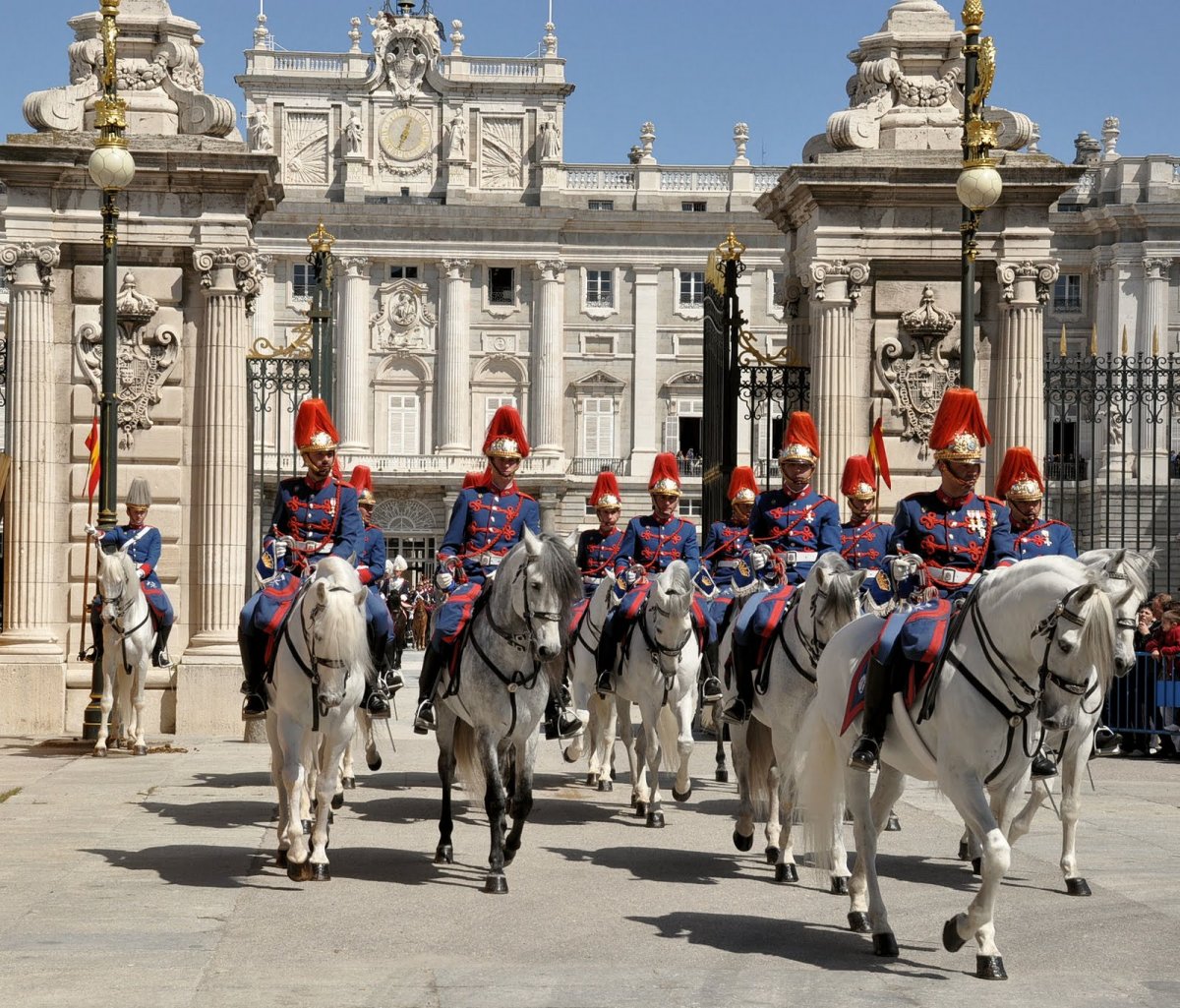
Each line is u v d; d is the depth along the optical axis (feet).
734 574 57.21
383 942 34.37
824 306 77.25
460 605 44.60
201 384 77.87
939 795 59.21
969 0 61.67
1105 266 225.35
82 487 78.02
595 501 63.05
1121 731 73.61
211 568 77.10
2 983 30.50
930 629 33.55
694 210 264.93
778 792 44.57
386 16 261.03
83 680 77.00
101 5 69.72
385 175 262.26
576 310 265.34
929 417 77.41
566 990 30.40
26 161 76.28
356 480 74.90
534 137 264.11
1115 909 38.68
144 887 40.04
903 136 78.38
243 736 74.64
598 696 58.95
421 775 63.62
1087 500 177.78
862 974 31.91
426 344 260.62
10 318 76.95
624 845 47.44
